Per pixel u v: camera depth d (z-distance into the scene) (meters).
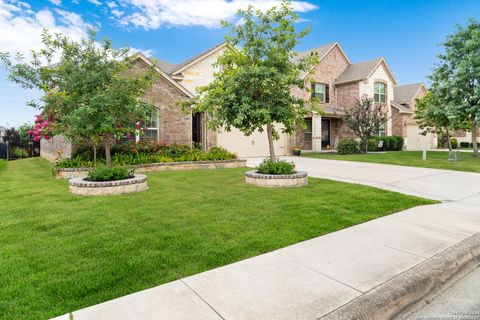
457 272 3.43
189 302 2.56
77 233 4.19
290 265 3.30
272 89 7.64
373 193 6.95
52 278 2.94
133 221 4.73
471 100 15.30
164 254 3.53
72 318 2.32
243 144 17.02
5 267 3.16
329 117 21.84
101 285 2.82
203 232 4.28
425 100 18.53
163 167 10.97
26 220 4.73
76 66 7.15
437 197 6.96
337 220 4.94
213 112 7.93
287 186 7.61
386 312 2.62
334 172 10.90
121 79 7.30
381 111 20.56
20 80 7.16
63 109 7.07
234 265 3.30
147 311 2.43
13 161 17.17
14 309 2.44
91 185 6.54
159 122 12.84
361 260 3.44
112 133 7.83
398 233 4.38
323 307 2.50
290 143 18.91
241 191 7.07
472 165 12.82
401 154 18.64
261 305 2.52
